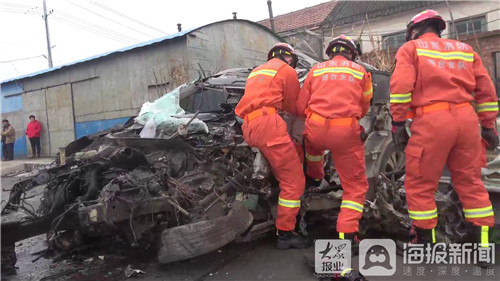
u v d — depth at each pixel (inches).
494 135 124.0
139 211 120.1
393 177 163.9
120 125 187.5
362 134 124.9
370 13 653.9
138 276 126.2
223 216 128.6
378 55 434.0
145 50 458.6
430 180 121.3
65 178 139.9
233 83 196.7
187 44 424.5
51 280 125.5
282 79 137.3
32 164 460.4
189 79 421.7
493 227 128.3
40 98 578.2
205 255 141.3
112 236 152.9
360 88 128.3
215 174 139.3
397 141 128.2
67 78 540.1
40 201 146.9
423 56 117.7
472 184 120.2
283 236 142.4
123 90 484.4
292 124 148.9
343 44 135.6
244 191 136.9
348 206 127.3
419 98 118.5
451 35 527.8
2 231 124.4
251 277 123.9
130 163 131.6
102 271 131.6
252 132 132.6
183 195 126.6
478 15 540.7
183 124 150.9
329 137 123.8
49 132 573.3
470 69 118.9
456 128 113.3
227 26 476.4
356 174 127.3
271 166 136.9
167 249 117.0
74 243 147.6
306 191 149.3
